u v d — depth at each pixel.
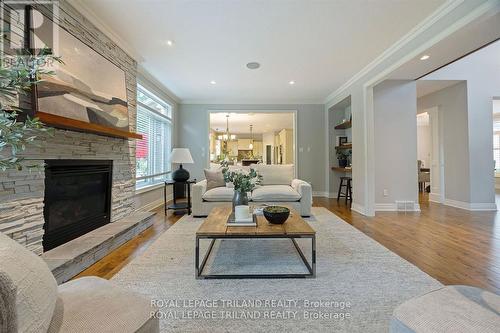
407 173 4.26
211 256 2.22
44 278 0.67
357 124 4.20
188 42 3.00
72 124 1.97
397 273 1.88
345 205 4.74
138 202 3.86
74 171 2.26
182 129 5.88
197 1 2.25
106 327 0.73
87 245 2.09
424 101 5.43
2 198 1.59
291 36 2.86
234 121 8.91
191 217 3.72
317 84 4.67
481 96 4.44
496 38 2.40
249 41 2.98
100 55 2.54
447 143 4.85
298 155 5.98
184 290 1.65
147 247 2.46
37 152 1.85
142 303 0.88
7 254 0.60
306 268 1.97
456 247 2.45
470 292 0.96
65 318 0.74
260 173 4.16
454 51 2.67
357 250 2.36
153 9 2.36
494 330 0.73
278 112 6.02
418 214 3.94
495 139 7.85
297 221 2.13
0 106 1.30
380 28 2.69
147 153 4.32
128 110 3.11
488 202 4.36
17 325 0.53
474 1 2.09
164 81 4.48
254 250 2.37
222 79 4.38
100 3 2.27
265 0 2.23
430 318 0.81
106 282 1.01
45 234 1.95
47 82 1.87
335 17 2.49
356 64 3.70
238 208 2.07
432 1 2.25
